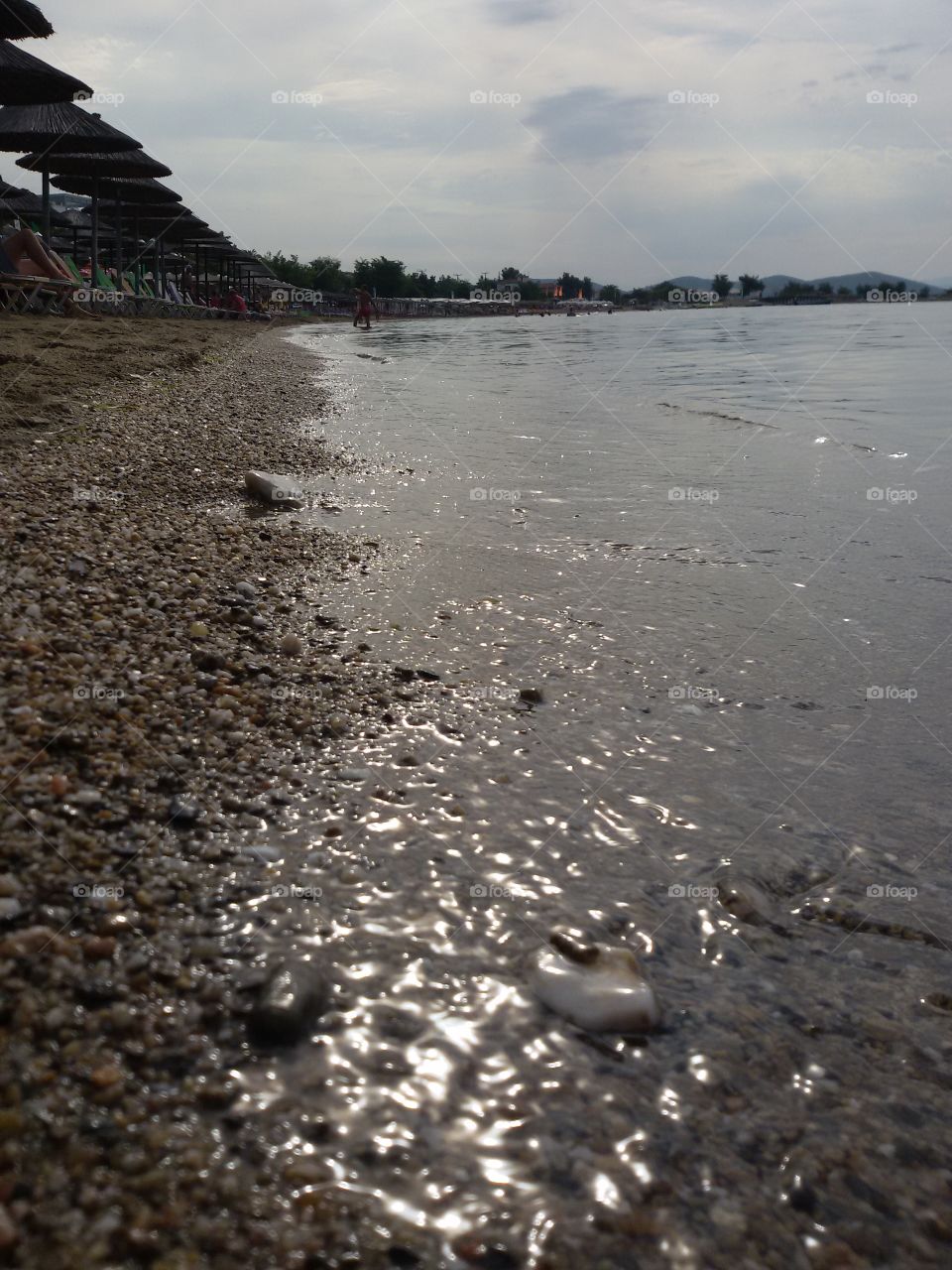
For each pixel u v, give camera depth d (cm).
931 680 330
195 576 385
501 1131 147
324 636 349
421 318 7525
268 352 1959
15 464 541
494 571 446
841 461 741
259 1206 130
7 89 1483
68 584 347
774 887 217
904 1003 182
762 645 362
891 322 4091
